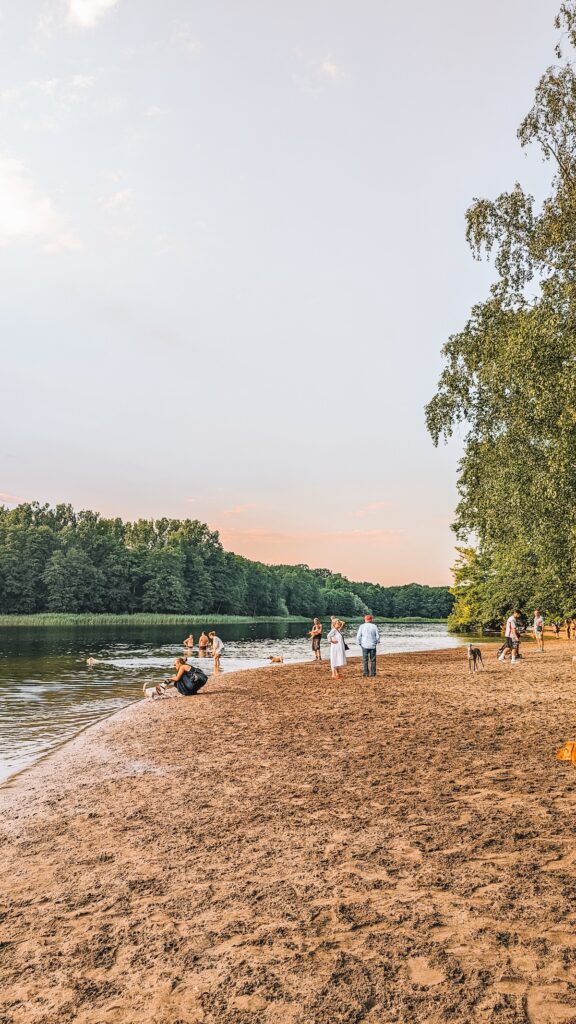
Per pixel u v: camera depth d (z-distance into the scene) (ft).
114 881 17.39
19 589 334.85
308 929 13.85
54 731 44.78
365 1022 10.41
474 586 206.18
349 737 36.42
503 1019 10.28
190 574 426.51
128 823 22.66
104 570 369.30
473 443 73.87
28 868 18.88
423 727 38.45
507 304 68.85
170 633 219.20
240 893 16.05
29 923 15.10
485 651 126.82
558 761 28.22
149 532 475.31
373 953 12.64
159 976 12.30
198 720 45.96
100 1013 11.18
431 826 20.31
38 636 182.29
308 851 18.76
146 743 38.32
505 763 28.30
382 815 21.79
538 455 62.75
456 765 28.35
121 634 204.13
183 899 15.89
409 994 11.15
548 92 60.75
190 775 29.50
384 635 250.98
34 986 12.24
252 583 508.94
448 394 73.46
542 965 11.84
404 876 16.47
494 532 72.74
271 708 49.90
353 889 15.85
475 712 43.68
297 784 26.68
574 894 14.75
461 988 11.23
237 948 13.21
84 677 80.28
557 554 66.80
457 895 15.11
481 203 66.28
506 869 16.44
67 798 26.91
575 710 43.19
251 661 111.34
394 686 61.57
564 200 59.88
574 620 176.14
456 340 73.26
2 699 60.70
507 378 61.36
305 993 11.35
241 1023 10.57
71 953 13.47
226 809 23.62
